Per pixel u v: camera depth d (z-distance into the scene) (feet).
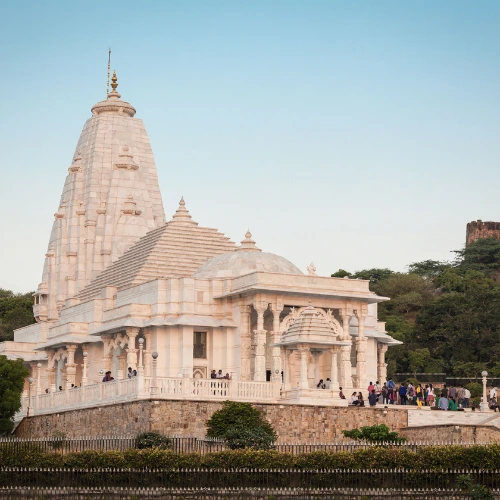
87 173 458.09
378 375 376.48
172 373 319.68
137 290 340.18
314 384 297.12
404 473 203.82
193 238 374.02
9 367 312.91
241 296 321.11
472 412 277.44
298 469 202.49
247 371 317.22
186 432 247.29
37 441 218.18
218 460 202.08
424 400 309.83
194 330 321.73
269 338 329.52
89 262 443.32
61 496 193.57
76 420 277.64
